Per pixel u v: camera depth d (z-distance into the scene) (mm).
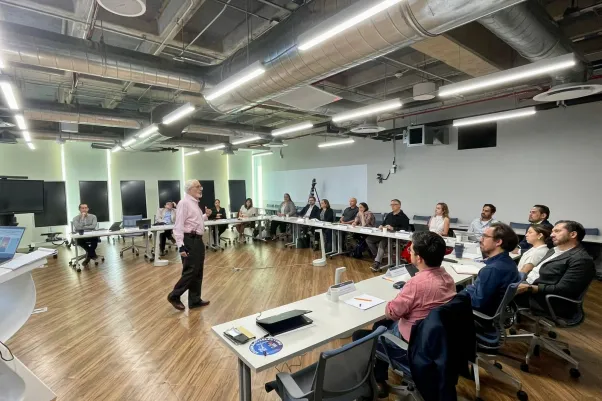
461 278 2787
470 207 6137
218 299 4020
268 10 3582
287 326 1820
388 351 1863
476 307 2152
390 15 2100
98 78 4695
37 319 3447
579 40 3928
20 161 7762
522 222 5473
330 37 2361
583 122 4805
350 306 2125
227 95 3643
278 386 1571
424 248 1805
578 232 2535
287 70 2916
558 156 5055
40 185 7367
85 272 5340
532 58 2996
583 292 2389
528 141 5359
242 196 11078
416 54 4676
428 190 6777
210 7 3586
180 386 2305
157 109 6004
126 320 3420
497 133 5719
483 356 2428
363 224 6121
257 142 8477
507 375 2191
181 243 3607
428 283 1774
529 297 2578
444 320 1506
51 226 7973
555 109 5051
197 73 3705
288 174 10344
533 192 5336
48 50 2838
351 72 5383
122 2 2145
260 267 5535
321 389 1363
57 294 4254
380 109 4297
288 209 8164
